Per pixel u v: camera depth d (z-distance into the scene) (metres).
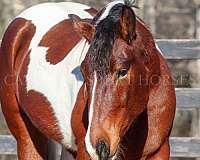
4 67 9.49
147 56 7.71
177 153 11.48
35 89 8.87
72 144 8.48
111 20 7.27
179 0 24.53
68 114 8.35
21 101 9.17
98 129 7.06
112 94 7.14
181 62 20.73
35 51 9.05
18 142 9.55
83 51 8.32
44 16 9.35
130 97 7.33
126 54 7.23
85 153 7.96
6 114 9.58
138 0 21.22
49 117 8.66
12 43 9.40
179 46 11.42
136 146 8.05
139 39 7.61
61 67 8.59
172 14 24.11
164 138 8.12
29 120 9.40
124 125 7.34
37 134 9.41
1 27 22.56
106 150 7.04
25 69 9.12
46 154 9.45
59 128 8.55
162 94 8.03
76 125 8.09
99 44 7.13
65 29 8.96
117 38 7.26
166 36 24.00
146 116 7.99
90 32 7.45
